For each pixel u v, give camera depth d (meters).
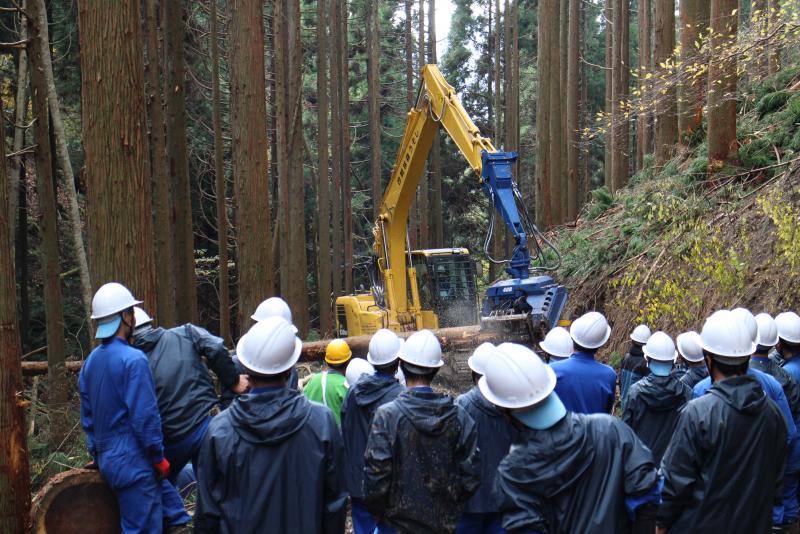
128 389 4.34
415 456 3.94
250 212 11.45
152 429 4.35
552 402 2.94
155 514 4.45
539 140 20.86
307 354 12.79
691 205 11.80
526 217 11.06
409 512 3.93
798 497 5.47
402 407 3.99
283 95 21.08
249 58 11.34
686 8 13.45
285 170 21.33
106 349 4.45
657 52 15.93
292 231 21.05
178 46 13.27
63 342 10.23
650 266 12.13
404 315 15.17
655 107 15.01
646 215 13.26
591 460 2.91
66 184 11.99
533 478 2.90
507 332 10.20
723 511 3.51
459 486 4.00
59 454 8.71
